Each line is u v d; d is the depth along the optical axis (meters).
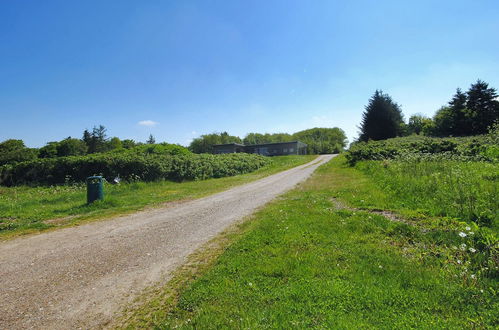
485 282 3.03
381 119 44.34
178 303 3.22
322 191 10.70
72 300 3.46
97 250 5.27
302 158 42.00
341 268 3.67
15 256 5.09
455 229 4.63
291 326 2.54
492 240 3.83
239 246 4.87
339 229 5.36
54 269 4.43
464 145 16.00
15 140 57.66
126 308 3.23
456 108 43.19
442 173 8.83
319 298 2.97
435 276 3.28
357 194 9.16
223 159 24.69
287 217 6.59
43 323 2.98
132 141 85.94
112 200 9.94
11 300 3.49
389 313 2.64
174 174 18.05
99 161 17.81
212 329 2.63
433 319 2.51
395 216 6.09
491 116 41.06
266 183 15.30
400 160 13.79
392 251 4.14
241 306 2.98
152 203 10.20
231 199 10.46
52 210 9.07
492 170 8.59
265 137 104.62
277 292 3.18
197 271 4.10
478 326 2.38
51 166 19.00
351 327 2.45
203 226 6.71
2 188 17.77
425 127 48.53
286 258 4.13
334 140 95.38
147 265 4.46
